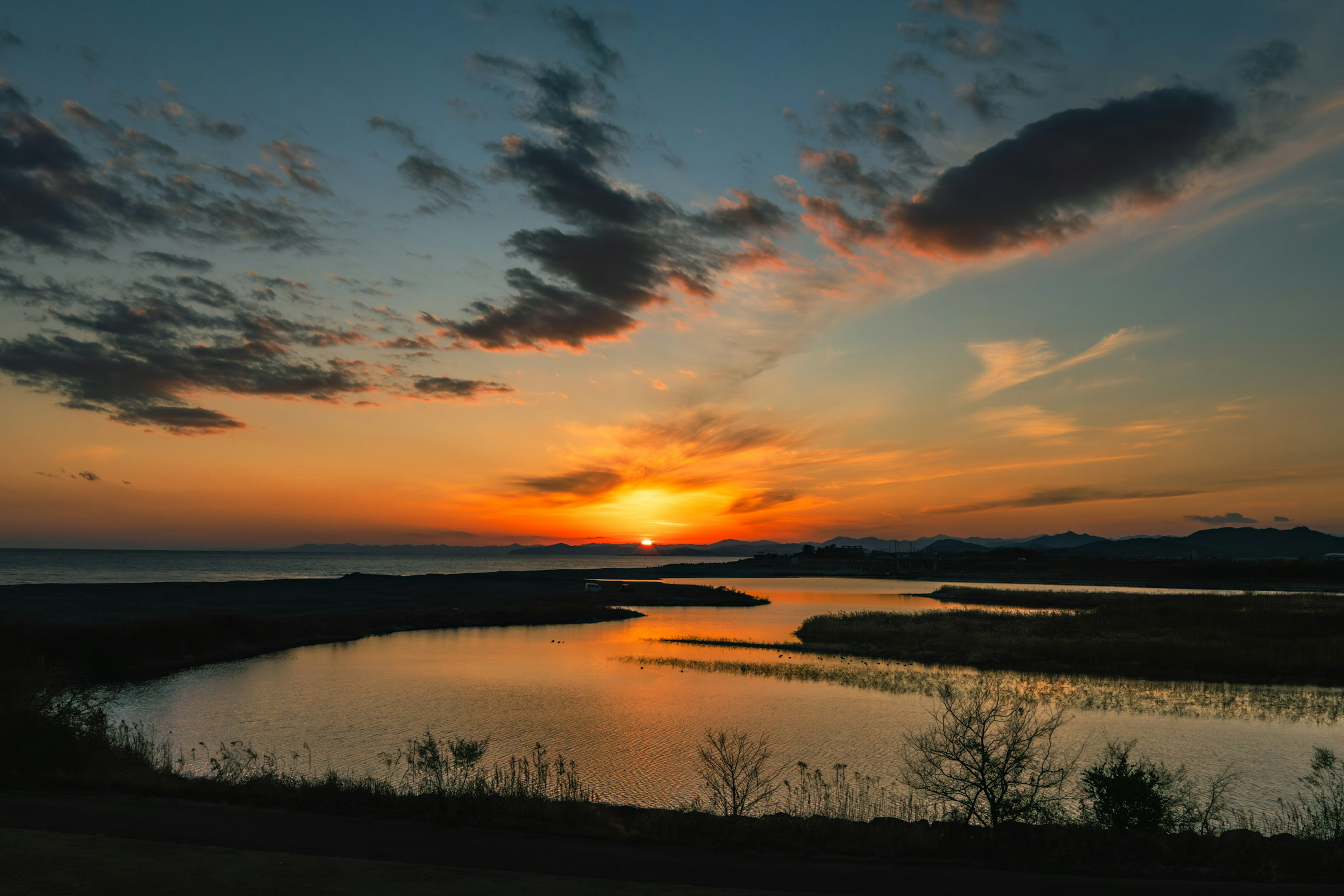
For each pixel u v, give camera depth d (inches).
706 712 1182.3
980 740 638.5
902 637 2014.0
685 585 5354.3
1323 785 791.7
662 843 500.4
